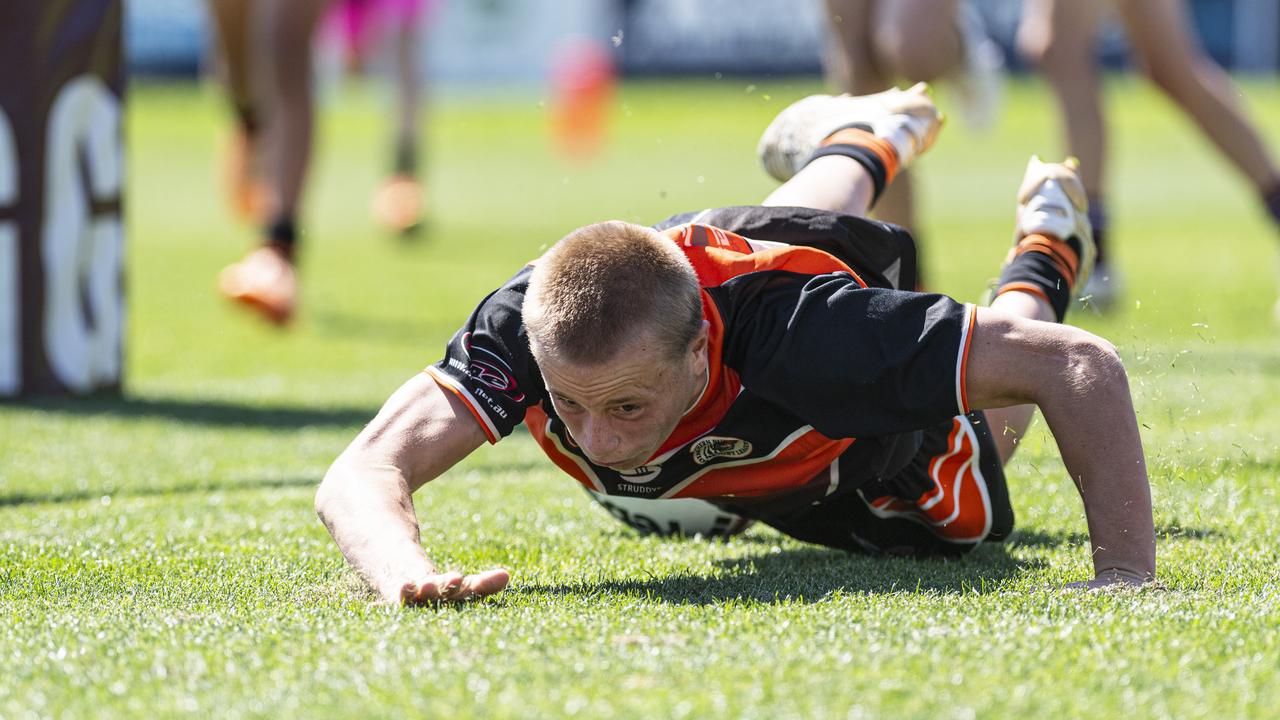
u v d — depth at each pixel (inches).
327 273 1176.2
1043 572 324.8
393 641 248.7
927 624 259.8
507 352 291.9
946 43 628.4
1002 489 342.0
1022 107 3036.4
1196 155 2404.0
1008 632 252.1
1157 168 2204.7
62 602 298.7
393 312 968.9
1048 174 377.1
